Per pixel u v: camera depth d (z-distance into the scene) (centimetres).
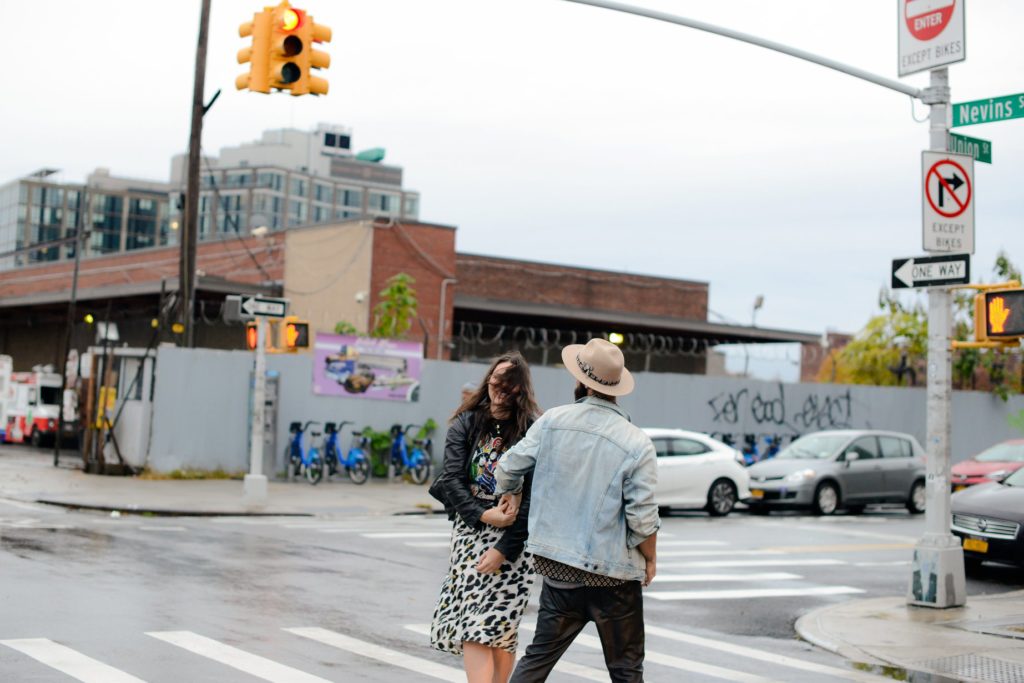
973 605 1223
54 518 1727
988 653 973
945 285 1186
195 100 2538
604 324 4734
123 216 15925
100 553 1312
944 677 889
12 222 15325
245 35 1375
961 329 3928
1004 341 1152
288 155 15662
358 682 759
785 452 2500
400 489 2478
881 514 2486
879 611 1178
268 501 2120
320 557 1396
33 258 15288
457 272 4809
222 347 4203
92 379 2575
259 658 812
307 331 2108
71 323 3675
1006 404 3606
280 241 4094
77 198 15638
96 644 828
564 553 563
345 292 3803
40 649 801
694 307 5456
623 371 591
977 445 3559
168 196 16188
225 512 1939
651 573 576
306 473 2498
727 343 5334
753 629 1098
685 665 903
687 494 2256
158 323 2708
